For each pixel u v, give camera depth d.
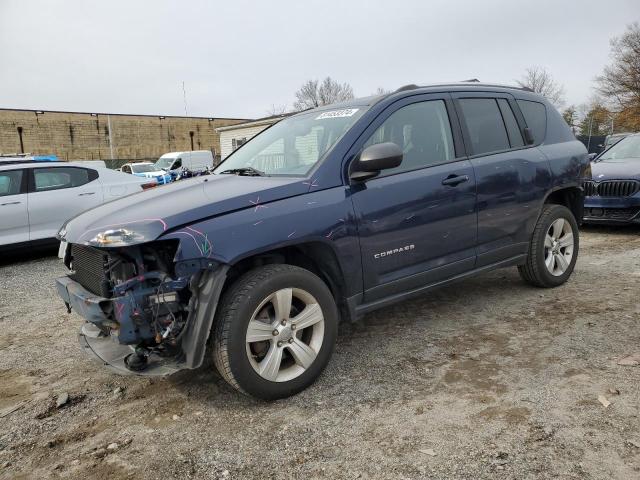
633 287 4.90
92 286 3.03
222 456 2.54
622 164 8.12
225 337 2.81
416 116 3.82
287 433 2.71
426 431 2.64
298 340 3.10
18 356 4.09
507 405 2.84
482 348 3.66
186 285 2.79
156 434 2.79
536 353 3.51
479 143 4.18
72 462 2.57
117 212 3.08
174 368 2.84
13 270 7.71
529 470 2.27
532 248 4.64
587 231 8.54
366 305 3.46
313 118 4.02
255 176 3.57
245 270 3.12
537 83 46.28
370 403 2.97
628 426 2.55
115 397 3.27
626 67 42.19
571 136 5.13
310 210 3.09
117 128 48.66
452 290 5.11
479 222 4.02
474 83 4.45
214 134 53.94
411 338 3.94
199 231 2.75
